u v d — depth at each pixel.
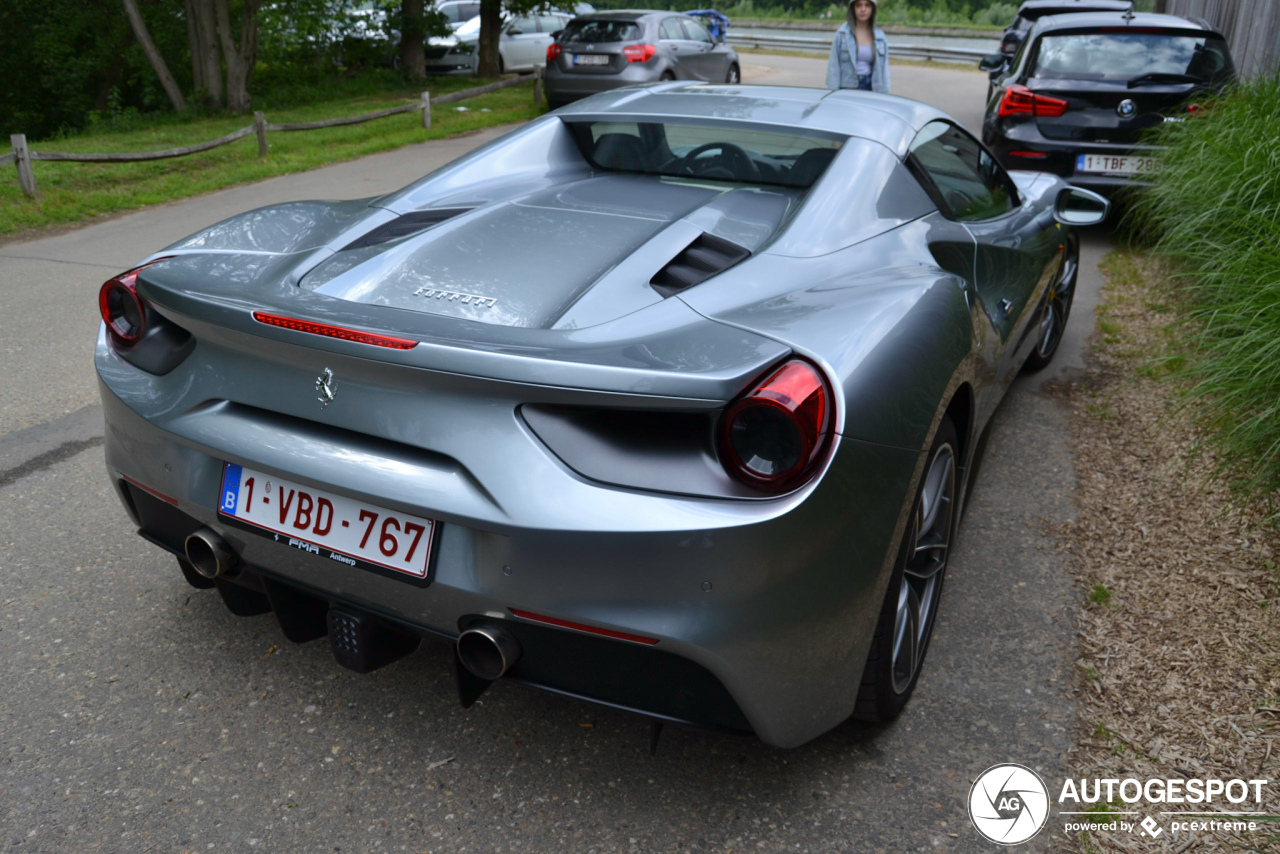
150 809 1.83
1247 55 8.33
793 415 1.48
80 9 20.48
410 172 9.61
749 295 1.88
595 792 1.90
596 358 1.52
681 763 1.98
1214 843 1.79
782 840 1.79
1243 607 2.51
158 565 2.69
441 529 1.65
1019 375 4.33
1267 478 2.79
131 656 2.28
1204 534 2.88
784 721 1.70
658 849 1.76
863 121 2.62
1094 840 1.80
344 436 1.71
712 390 1.46
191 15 15.60
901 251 2.25
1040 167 6.46
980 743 2.05
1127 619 2.48
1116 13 6.85
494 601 1.61
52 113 22.20
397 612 1.77
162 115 15.94
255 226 2.34
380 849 1.75
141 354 1.99
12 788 1.87
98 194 8.34
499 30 18.66
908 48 25.41
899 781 1.94
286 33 18.53
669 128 2.72
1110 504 3.11
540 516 1.52
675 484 1.51
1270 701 2.15
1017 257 3.03
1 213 7.53
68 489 3.12
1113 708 2.15
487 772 1.94
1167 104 6.17
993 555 2.80
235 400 1.80
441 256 2.05
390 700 2.15
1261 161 4.29
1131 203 6.37
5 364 4.31
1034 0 13.39
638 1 43.94
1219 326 3.41
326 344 1.62
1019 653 2.35
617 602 1.53
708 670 1.58
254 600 2.21
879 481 1.64
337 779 1.92
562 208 2.38
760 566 1.51
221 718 2.08
